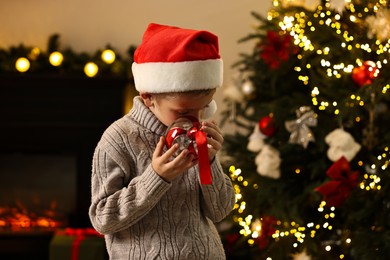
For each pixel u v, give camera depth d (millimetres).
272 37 3539
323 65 3293
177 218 1794
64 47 4754
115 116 4465
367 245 3229
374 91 3107
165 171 1687
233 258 4141
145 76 1754
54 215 4621
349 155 3232
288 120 3482
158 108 1788
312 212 3518
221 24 4754
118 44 4773
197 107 1751
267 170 3441
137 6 4770
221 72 1777
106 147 1802
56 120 4434
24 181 4676
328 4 3488
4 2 4727
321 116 3463
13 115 4410
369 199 3316
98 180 1802
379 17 3230
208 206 1838
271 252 3477
